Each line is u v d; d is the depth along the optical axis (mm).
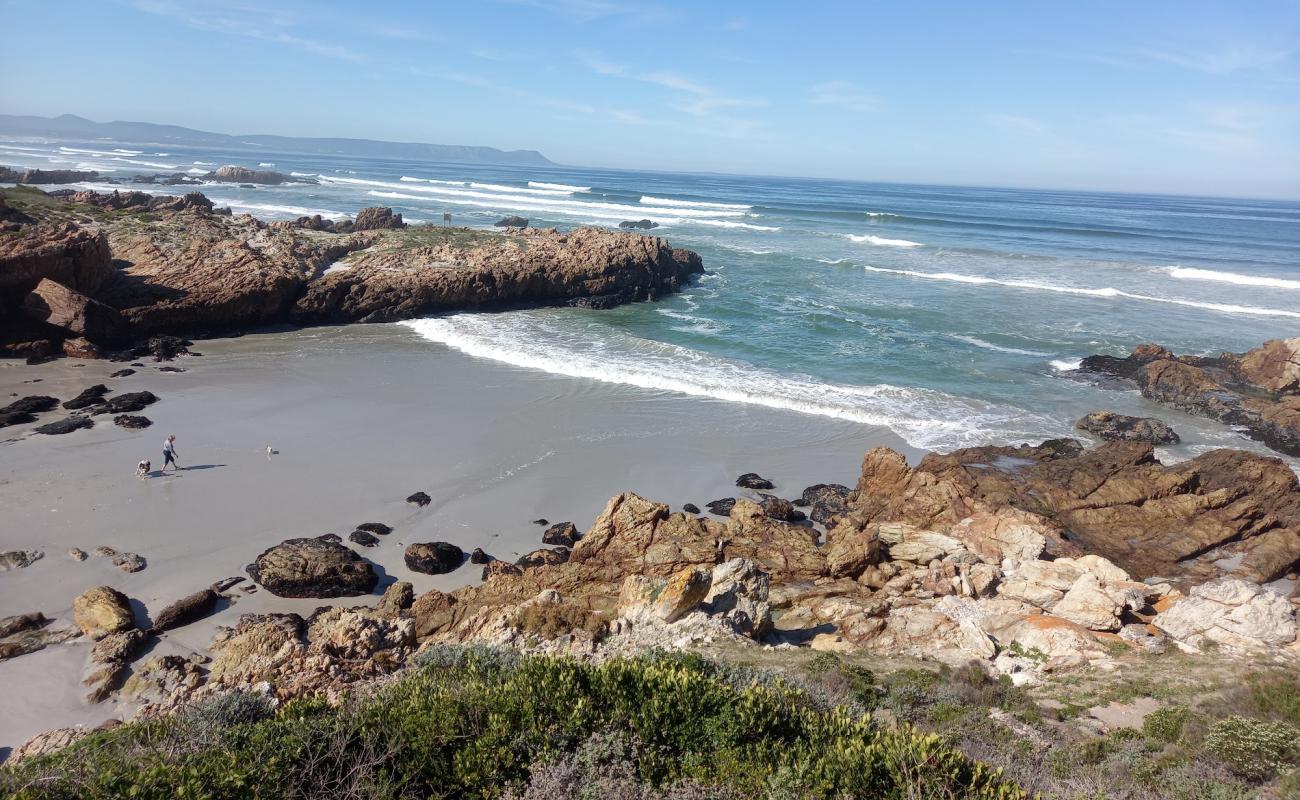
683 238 86750
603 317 49906
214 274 43844
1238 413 33344
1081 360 41375
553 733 8961
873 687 13000
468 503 23797
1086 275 68938
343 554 19422
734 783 8297
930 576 19031
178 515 21844
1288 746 10062
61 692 14516
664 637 15039
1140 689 13172
